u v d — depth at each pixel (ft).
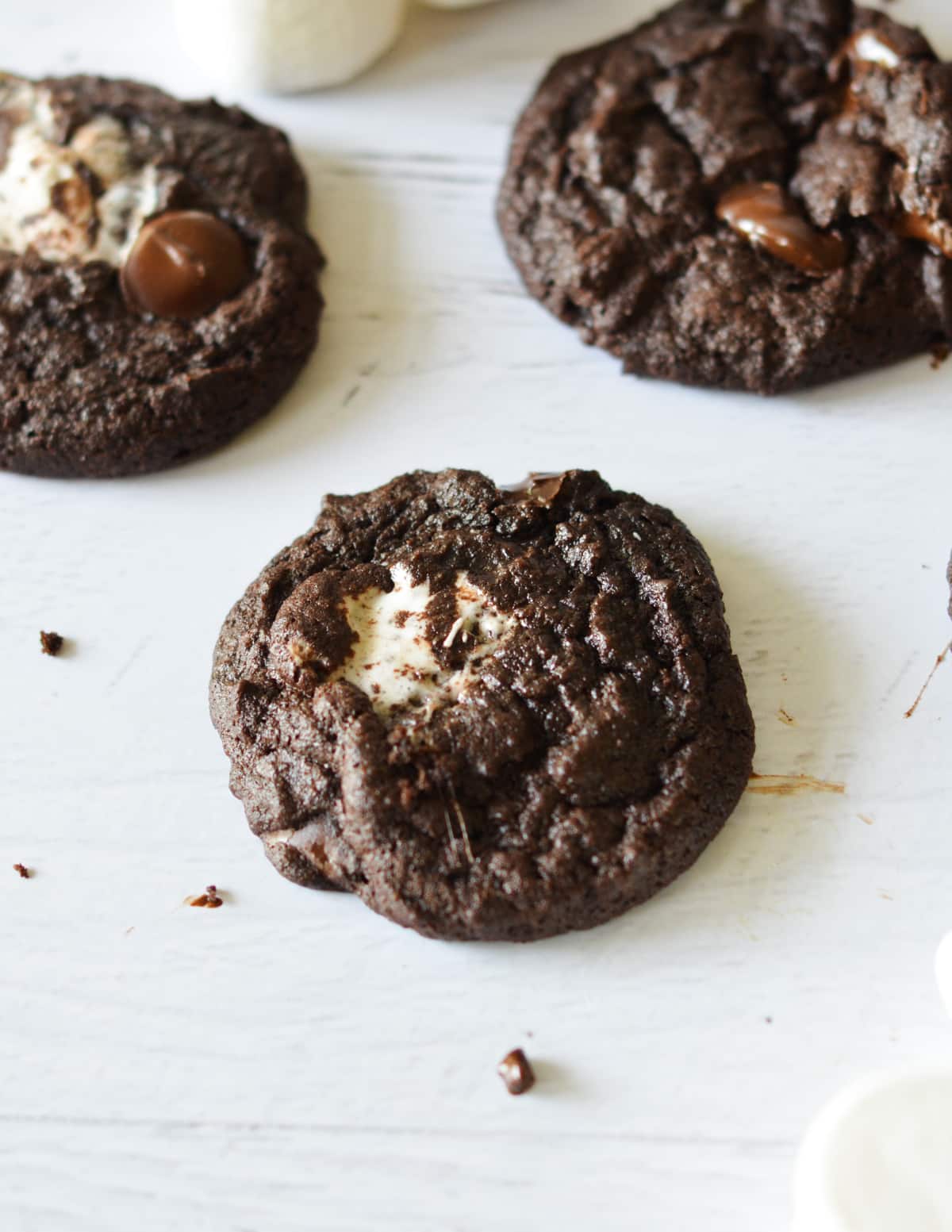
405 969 0.98
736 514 1.08
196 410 1.09
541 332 1.14
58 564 1.09
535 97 1.18
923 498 1.08
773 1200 0.94
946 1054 0.95
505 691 0.97
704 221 1.11
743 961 0.98
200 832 1.02
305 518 1.09
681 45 1.16
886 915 0.98
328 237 1.18
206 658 1.06
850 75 1.14
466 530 1.02
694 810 0.97
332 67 1.21
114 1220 0.94
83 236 1.12
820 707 1.03
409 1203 0.94
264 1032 0.97
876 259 1.10
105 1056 0.97
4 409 1.09
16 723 1.05
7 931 1.00
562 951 0.98
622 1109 0.95
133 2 1.27
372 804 0.96
